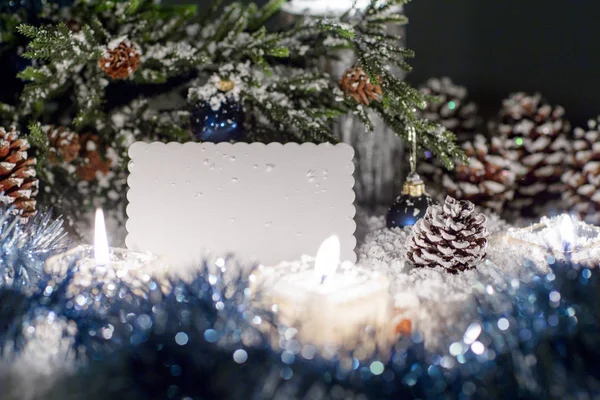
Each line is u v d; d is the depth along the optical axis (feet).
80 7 1.89
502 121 2.05
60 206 1.90
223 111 1.82
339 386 1.36
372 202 2.14
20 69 1.92
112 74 1.78
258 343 1.41
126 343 1.40
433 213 1.67
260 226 1.73
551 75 2.12
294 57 1.97
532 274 1.55
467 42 2.16
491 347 1.42
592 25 2.07
